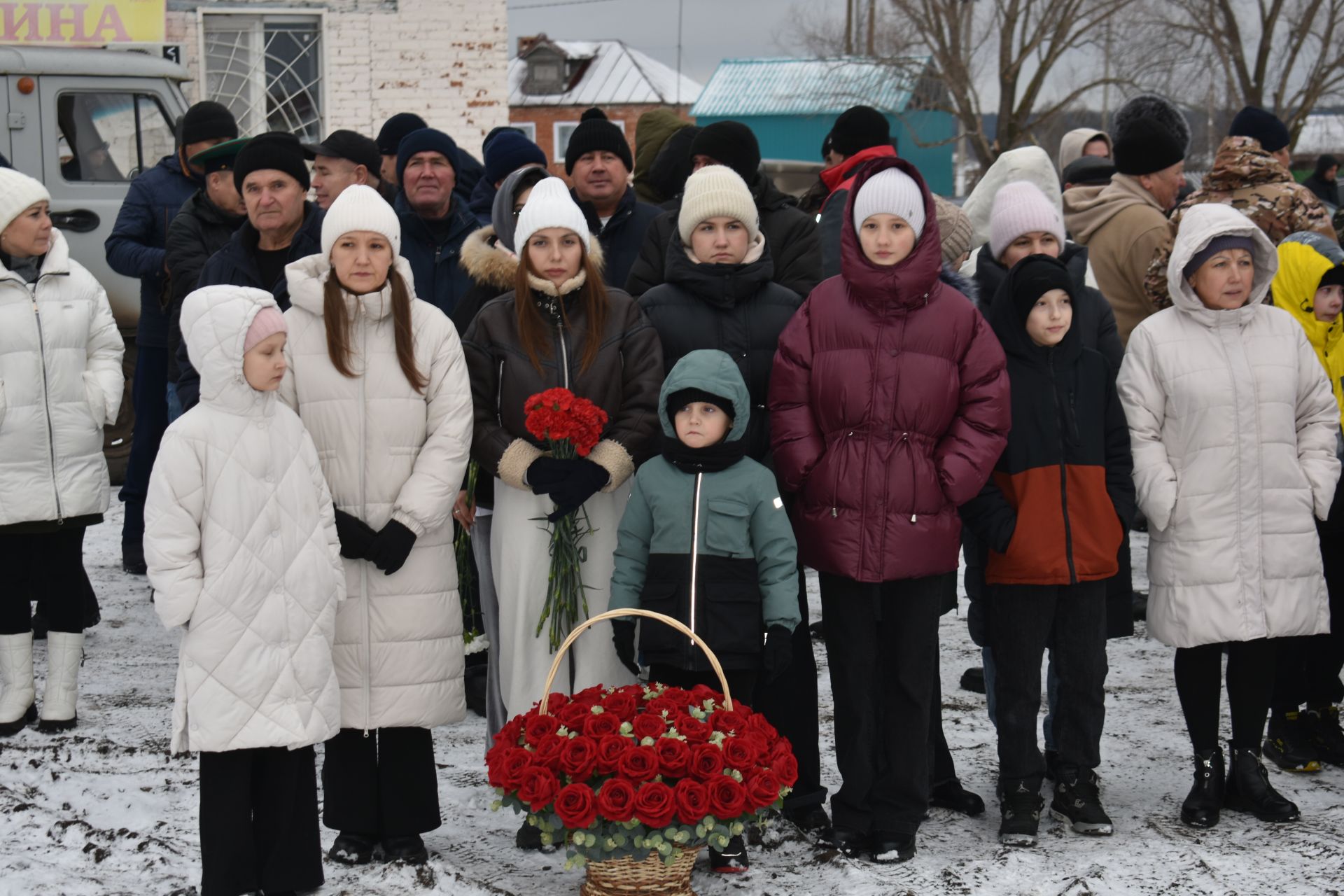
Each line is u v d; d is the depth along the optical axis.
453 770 4.62
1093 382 4.19
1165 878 3.76
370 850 3.89
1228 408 4.28
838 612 3.99
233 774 3.56
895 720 3.95
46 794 4.40
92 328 5.11
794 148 36.09
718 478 3.87
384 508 3.85
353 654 3.81
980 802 4.33
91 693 5.40
